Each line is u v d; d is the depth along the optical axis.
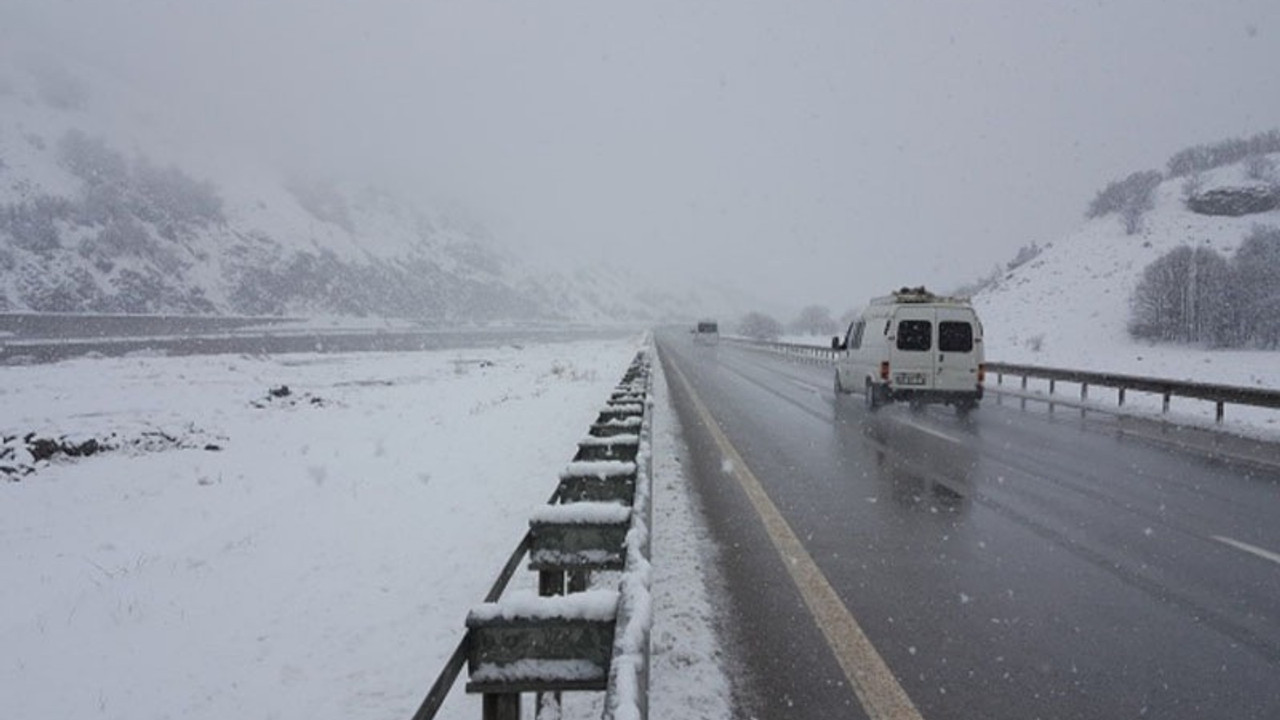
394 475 10.95
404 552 7.11
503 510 8.45
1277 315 48.84
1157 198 85.12
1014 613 5.35
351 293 114.44
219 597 6.08
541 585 4.36
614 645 2.48
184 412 19.02
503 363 38.66
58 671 4.88
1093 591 5.81
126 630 5.48
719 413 17.72
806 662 4.55
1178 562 6.55
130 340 39.12
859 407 19.27
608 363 37.06
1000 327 66.31
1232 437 14.26
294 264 111.00
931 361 17.45
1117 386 19.84
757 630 5.04
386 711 4.16
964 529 7.65
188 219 106.69
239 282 99.50
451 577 6.32
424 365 36.94
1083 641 4.87
